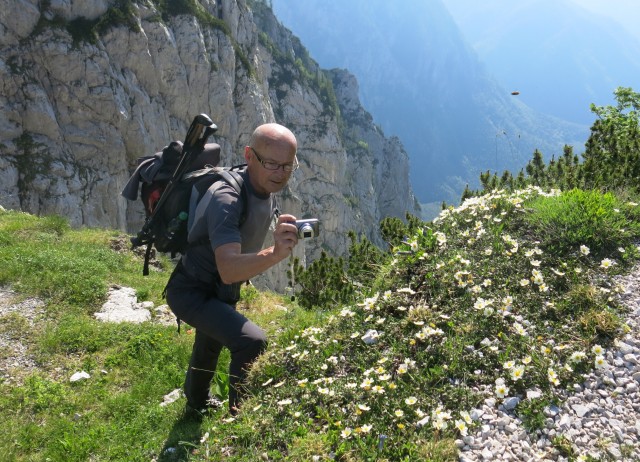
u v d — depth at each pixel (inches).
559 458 135.9
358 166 7052.2
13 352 302.8
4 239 469.7
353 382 170.6
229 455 156.6
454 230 239.8
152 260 502.9
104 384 278.7
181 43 2829.7
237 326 175.9
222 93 3038.9
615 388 155.9
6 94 2103.8
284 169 159.6
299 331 220.1
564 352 169.5
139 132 2471.7
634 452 134.6
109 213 2337.6
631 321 180.4
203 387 208.1
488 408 152.5
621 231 220.1
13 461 211.2
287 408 166.7
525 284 196.2
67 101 2258.9
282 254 143.6
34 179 2081.7
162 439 203.3
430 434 145.6
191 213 164.7
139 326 337.7
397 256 236.4
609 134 403.2
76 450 213.5
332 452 144.7
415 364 171.6
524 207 251.1
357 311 211.2
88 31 2332.7
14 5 2134.6
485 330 180.5
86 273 406.6
